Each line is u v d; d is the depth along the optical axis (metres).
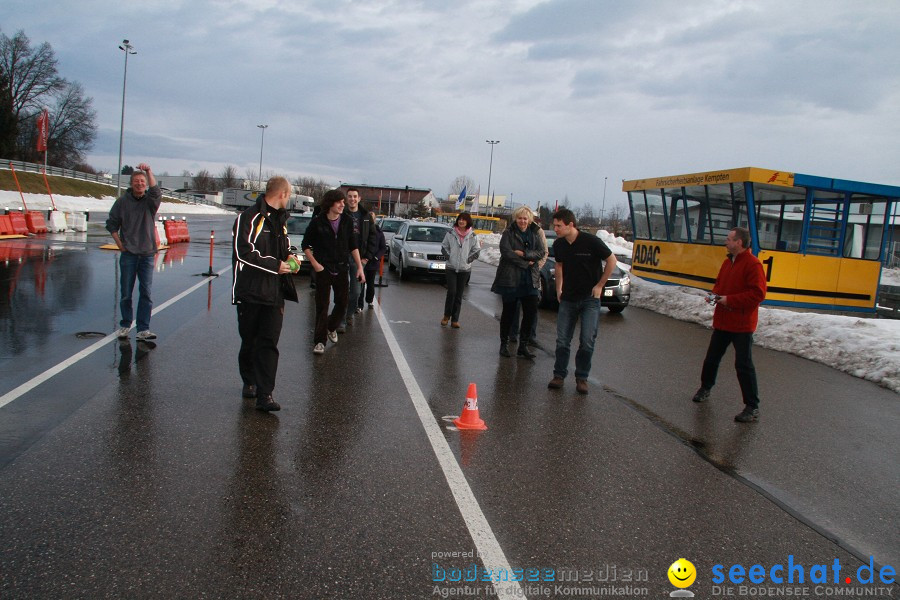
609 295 12.45
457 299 9.73
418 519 3.47
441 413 5.41
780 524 3.74
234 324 8.60
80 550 2.96
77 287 10.86
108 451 4.12
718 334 6.16
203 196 106.38
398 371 6.79
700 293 13.74
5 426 4.46
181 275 13.83
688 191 14.72
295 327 8.97
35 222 21.80
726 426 5.61
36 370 5.89
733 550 3.39
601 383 6.93
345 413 5.23
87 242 19.91
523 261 7.68
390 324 9.73
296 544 3.13
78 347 6.85
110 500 3.46
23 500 3.41
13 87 78.50
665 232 15.72
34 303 9.21
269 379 5.09
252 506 3.49
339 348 7.77
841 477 4.55
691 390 6.85
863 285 13.58
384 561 3.03
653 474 4.36
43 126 25.16
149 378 5.84
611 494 3.98
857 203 13.31
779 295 12.95
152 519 3.29
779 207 13.13
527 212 7.73
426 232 17.22
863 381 7.82
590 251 6.35
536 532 3.42
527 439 4.90
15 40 77.94
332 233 7.31
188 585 2.74
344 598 2.72
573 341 9.35
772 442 5.25
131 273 7.29
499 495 3.85
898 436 5.64
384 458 4.31
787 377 7.82
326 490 3.75
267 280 5.06
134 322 8.30
